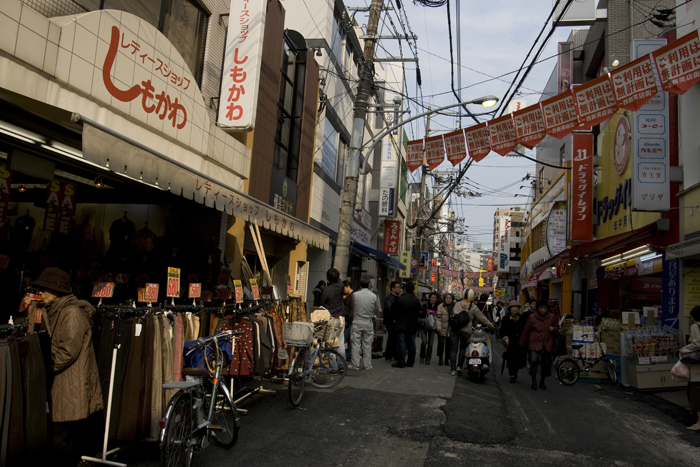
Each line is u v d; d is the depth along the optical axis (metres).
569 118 8.68
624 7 17.06
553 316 9.73
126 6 6.64
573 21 17.80
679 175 11.88
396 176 22.95
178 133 7.22
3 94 4.67
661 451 5.71
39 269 6.12
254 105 8.41
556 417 7.16
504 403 7.91
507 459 5.09
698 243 9.57
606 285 17.00
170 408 3.86
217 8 9.02
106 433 4.32
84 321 4.08
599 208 17.73
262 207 8.09
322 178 15.27
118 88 5.93
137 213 8.29
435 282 52.38
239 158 9.22
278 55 11.01
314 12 15.86
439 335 11.79
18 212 6.37
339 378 8.12
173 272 5.41
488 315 17.09
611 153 16.56
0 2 4.37
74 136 5.56
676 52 7.55
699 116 11.25
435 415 6.68
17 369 3.55
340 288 9.07
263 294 8.44
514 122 9.26
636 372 10.05
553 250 19.98
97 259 7.75
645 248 12.51
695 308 7.16
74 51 5.23
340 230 10.94
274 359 7.23
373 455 4.98
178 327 5.12
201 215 8.99
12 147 5.61
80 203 7.91
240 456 4.73
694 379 6.92
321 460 4.75
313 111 13.91
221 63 9.19
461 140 9.91
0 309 5.56
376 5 11.07
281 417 6.16
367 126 22.19
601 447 5.71
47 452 3.84
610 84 8.16
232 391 6.39
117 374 4.54
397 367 11.02
